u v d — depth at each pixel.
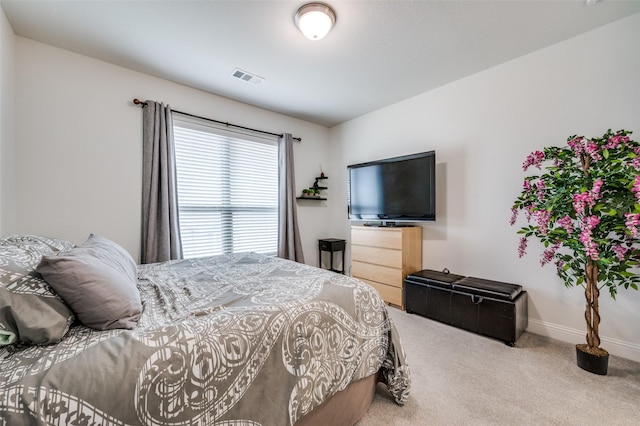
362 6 1.75
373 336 1.40
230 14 1.83
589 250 1.51
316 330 1.13
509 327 2.08
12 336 0.79
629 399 1.46
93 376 0.69
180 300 1.28
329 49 2.24
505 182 2.48
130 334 0.85
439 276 2.73
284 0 1.71
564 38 2.11
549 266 2.24
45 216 2.14
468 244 2.73
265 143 3.56
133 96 2.55
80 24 1.92
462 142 2.76
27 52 2.07
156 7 1.76
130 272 1.37
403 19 1.88
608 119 1.96
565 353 1.96
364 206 3.42
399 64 2.47
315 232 4.12
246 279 1.62
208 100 3.04
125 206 2.50
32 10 1.78
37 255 1.07
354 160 3.91
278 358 0.99
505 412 1.38
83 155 2.30
